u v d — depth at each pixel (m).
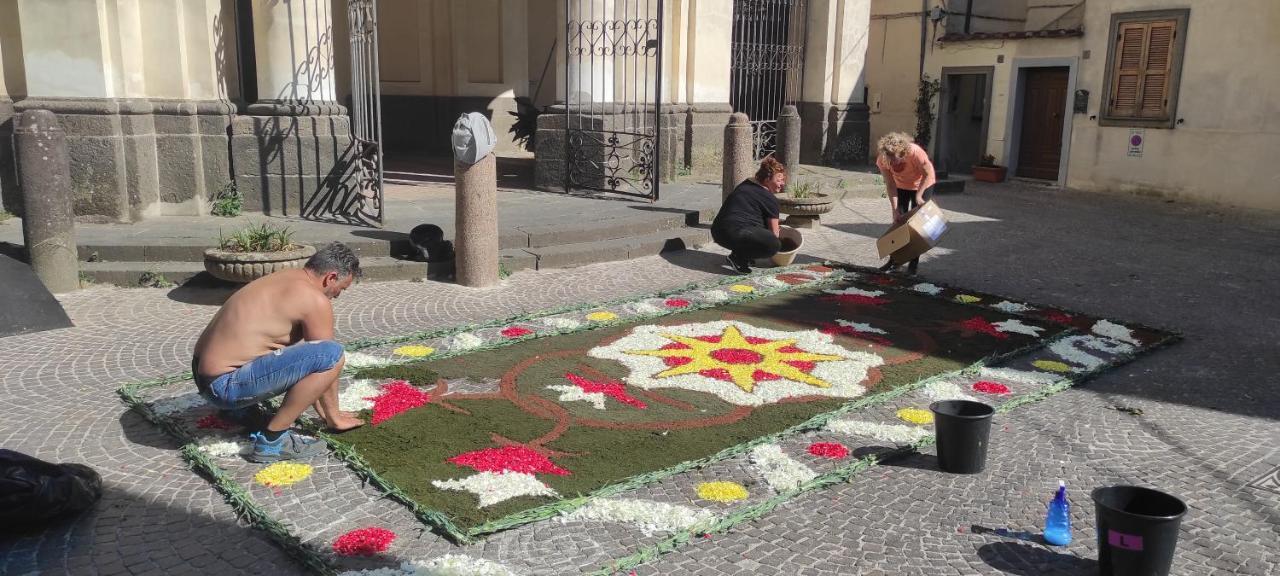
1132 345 7.07
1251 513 4.41
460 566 3.67
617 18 12.66
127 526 4.02
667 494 4.42
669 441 5.06
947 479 4.69
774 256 9.44
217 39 10.00
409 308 7.61
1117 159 16.44
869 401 5.70
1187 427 5.47
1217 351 7.03
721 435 5.16
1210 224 13.32
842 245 10.88
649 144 12.82
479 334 6.94
